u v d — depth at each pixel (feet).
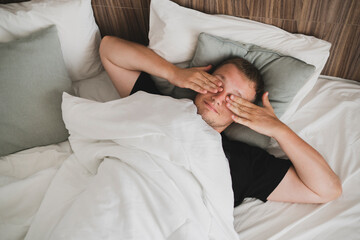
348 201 2.85
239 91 3.16
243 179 3.04
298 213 2.84
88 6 3.88
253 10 3.60
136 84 3.64
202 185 2.59
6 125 3.21
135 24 4.47
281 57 3.33
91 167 2.98
